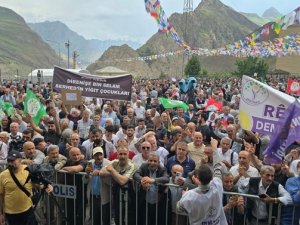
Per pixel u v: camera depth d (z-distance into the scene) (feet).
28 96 32.30
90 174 20.31
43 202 20.62
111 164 19.76
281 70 222.69
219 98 49.93
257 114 21.38
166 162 22.74
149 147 22.06
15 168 18.66
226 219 17.60
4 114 34.42
